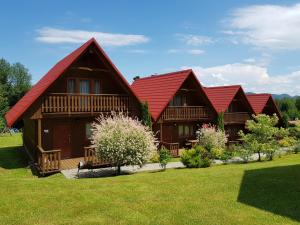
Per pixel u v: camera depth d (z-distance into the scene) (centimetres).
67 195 1123
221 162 2223
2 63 8544
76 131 2289
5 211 975
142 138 1767
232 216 929
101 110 2181
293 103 7025
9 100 8319
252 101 3816
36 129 2141
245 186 1239
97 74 2312
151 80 3194
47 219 917
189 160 1950
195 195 1130
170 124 2875
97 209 992
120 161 1761
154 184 1293
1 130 4822
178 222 890
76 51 2361
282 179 1338
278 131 2394
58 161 1884
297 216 924
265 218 912
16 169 2044
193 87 2847
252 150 2275
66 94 2061
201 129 2561
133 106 2312
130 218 921
